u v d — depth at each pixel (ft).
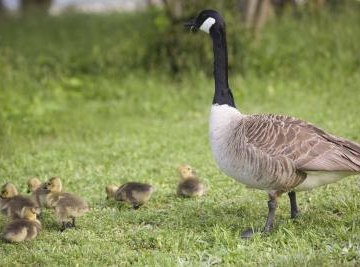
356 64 75.41
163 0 78.48
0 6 132.16
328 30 82.48
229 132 35.09
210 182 44.45
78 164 49.96
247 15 80.33
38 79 78.02
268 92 69.31
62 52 91.20
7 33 108.27
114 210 39.78
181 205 40.47
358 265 29.89
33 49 94.58
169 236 35.09
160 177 46.11
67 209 36.42
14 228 34.65
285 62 76.64
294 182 33.55
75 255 33.32
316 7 89.97
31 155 52.65
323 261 30.37
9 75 73.05
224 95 36.50
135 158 50.85
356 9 89.56
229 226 36.27
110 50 86.33
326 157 32.73
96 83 77.36
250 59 76.23
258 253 32.35
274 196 34.53
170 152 52.08
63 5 156.04
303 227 35.50
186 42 76.89
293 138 33.17
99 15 126.41
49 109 66.59
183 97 69.92
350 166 32.55
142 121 63.67
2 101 65.82
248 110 64.64
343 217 36.52
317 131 33.94
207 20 38.29
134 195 39.78
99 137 58.29
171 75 77.71
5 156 51.93
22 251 34.09
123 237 35.60
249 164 33.76
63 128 60.95
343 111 61.11
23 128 60.39
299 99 66.59
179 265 31.19
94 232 36.55
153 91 72.49
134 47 83.61
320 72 73.56
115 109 68.13
